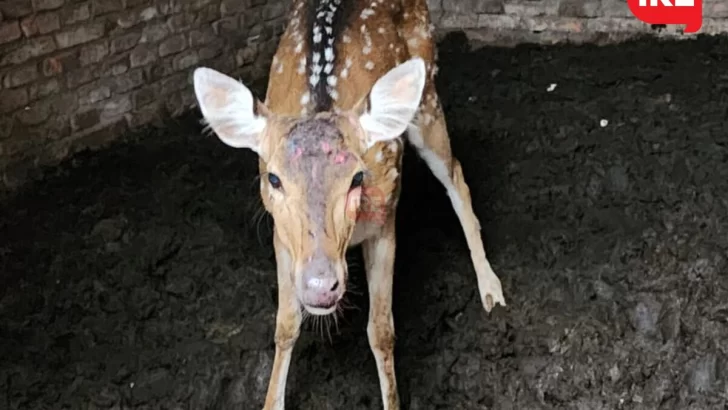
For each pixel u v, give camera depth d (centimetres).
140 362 132
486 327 137
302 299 93
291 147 96
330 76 112
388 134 103
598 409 123
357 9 123
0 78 172
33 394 127
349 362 131
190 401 126
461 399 125
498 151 180
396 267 148
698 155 174
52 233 161
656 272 145
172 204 167
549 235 154
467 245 153
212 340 136
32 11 174
